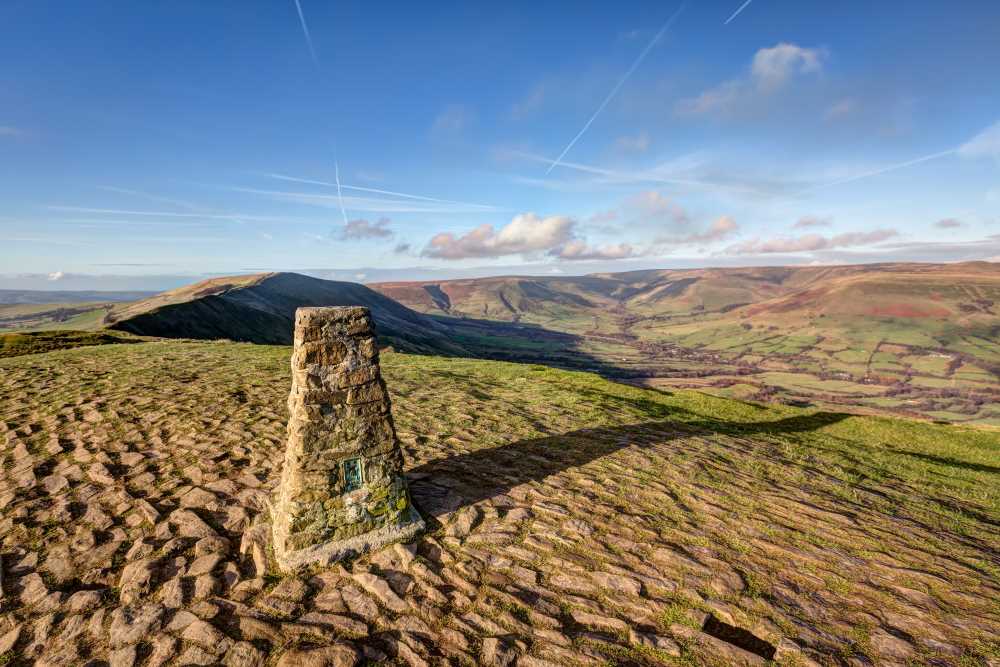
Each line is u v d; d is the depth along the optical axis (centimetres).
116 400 1653
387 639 615
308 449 764
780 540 912
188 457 1178
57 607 663
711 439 1670
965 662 604
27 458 1154
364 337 812
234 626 631
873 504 1155
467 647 606
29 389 1798
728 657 603
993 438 2088
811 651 614
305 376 762
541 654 598
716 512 1020
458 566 778
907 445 1992
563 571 777
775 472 1348
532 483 1120
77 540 820
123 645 599
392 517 841
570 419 1772
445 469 1182
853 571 812
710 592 735
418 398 1973
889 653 618
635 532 912
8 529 846
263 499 977
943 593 756
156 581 719
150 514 907
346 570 759
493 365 3206
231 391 1856
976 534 1027
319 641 608
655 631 647
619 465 1278
